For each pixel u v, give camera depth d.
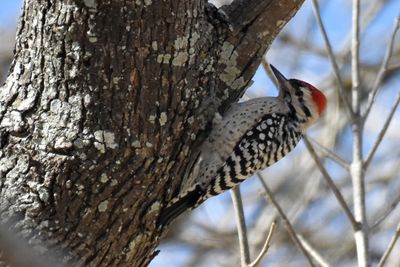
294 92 13.18
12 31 19.92
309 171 20.06
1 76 19.17
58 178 8.95
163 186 9.65
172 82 9.30
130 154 9.13
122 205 9.27
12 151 9.04
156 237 9.91
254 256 19.03
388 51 12.65
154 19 8.95
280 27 10.73
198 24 9.52
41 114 9.02
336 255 19.22
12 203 8.96
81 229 9.14
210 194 11.52
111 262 9.54
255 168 11.96
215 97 10.56
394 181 20.38
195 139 10.27
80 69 8.91
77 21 8.80
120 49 8.90
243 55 10.63
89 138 8.97
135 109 9.09
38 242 8.93
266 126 12.07
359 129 12.17
